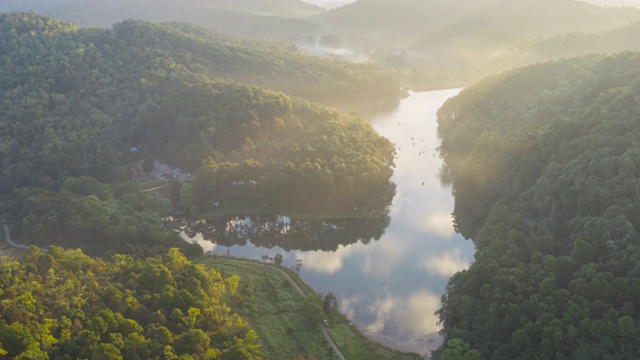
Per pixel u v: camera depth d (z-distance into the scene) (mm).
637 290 131500
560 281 144000
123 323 129500
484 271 152000
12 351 114000
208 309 143250
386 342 155125
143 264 161500
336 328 158375
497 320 137000
